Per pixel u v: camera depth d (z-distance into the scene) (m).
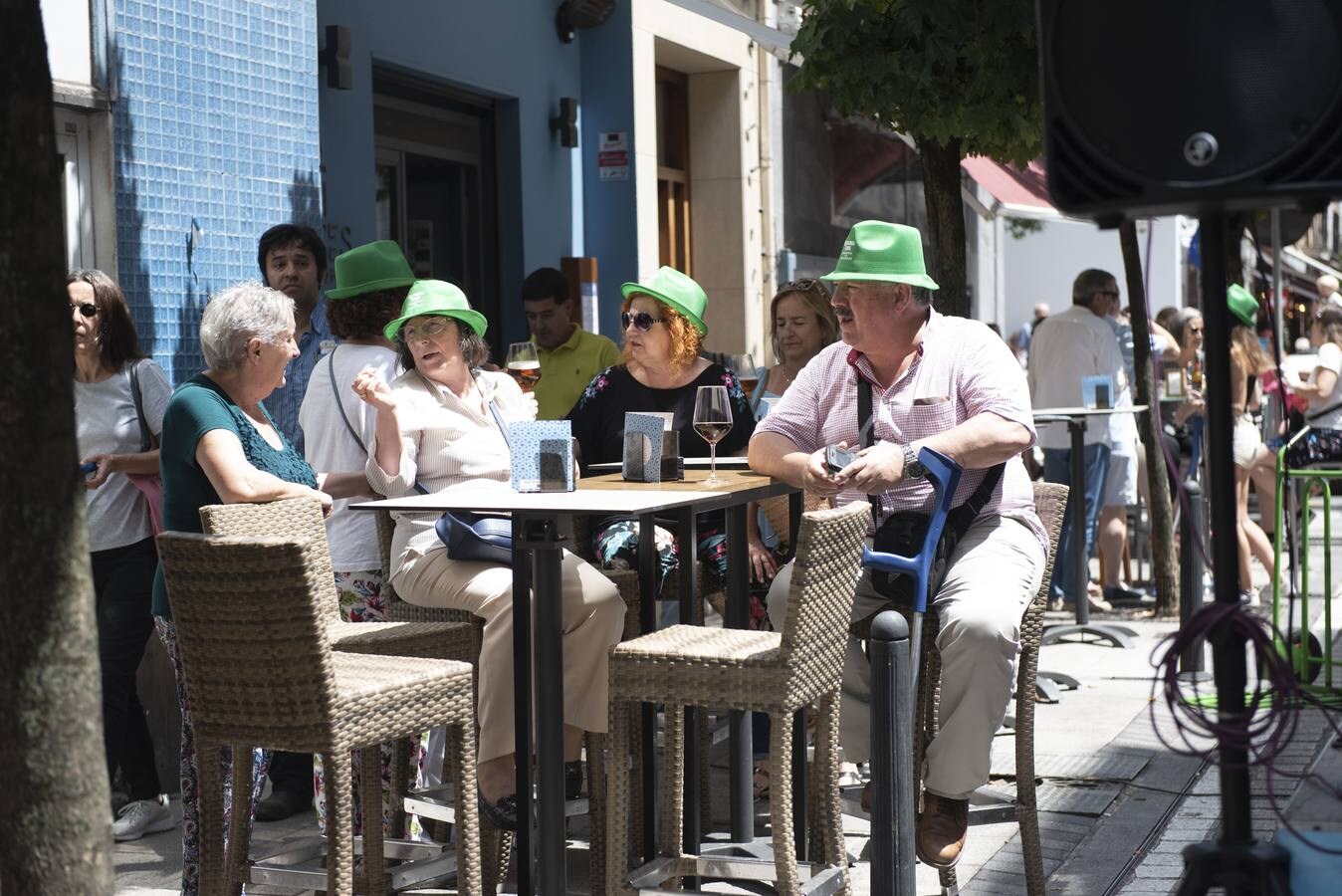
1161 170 4.00
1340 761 8.30
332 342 7.66
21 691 3.31
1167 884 6.65
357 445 7.17
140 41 8.57
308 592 5.05
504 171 14.00
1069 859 7.07
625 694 5.66
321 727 5.12
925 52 8.31
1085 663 11.60
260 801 7.95
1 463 3.29
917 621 6.21
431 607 6.73
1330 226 43.53
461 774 5.62
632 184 14.98
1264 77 3.91
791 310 8.93
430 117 13.19
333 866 5.14
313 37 9.92
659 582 7.80
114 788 8.10
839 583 5.76
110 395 7.78
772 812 5.49
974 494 6.46
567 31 14.58
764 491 6.60
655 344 8.28
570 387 11.49
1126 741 9.18
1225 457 4.17
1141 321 13.12
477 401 7.08
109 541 7.75
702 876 6.22
